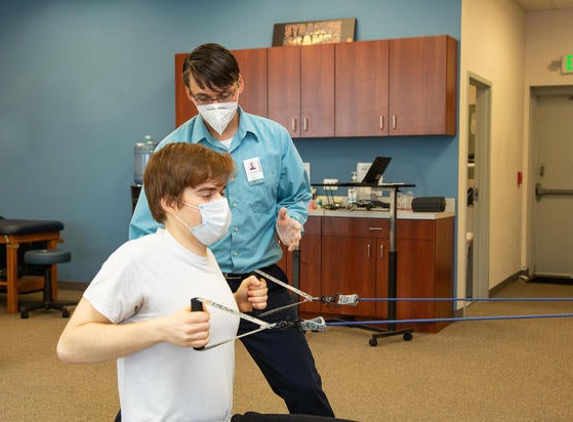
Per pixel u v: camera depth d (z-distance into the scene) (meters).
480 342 5.46
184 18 7.27
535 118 8.94
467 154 6.50
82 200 7.81
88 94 7.72
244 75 6.62
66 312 6.43
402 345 5.37
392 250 5.60
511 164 8.24
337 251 6.03
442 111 5.96
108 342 1.51
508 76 7.95
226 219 1.67
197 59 2.35
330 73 6.32
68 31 7.76
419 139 6.41
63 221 7.90
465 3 6.32
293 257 5.90
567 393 4.20
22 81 7.98
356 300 2.16
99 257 7.77
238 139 2.58
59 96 7.84
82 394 4.19
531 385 4.36
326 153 6.77
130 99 7.55
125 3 7.50
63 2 7.76
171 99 7.38
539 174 9.02
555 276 8.97
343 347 5.29
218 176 1.69
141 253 1.65
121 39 7.55
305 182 2.75
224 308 1.60
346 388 4.30
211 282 1.75
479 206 7.25
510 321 6.22
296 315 2.60
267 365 2.50
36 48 7.90
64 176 7.87
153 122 7.46
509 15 7.91
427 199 5.89
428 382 4.42
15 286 6.57
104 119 7.67
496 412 3.88
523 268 8.95
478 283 7.32
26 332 5.77
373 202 6.25
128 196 7.61
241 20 7.03
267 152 2.62
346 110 6.29
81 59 7.72
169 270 1.67
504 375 4.57
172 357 1.66
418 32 6.39
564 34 8.53
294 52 6.44
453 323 6.16
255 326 2.49
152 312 1.66
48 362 4.86
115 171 7.66
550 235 9.02
